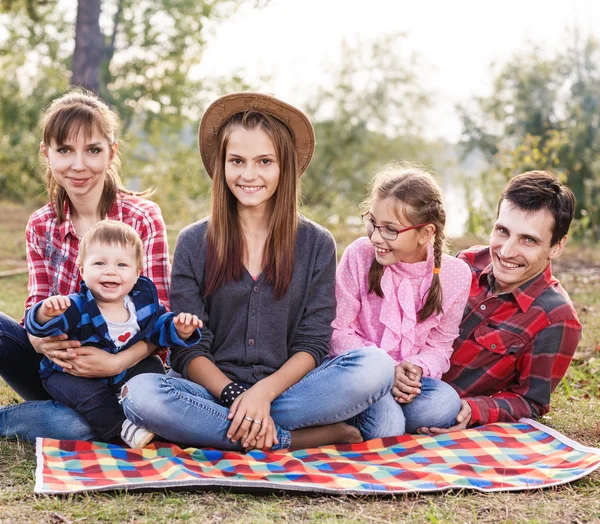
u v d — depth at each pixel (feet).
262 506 7.34
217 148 9.63
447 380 10.60
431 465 8.48
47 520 6.80
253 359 9.46
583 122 42.34
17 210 44.45
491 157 55.83
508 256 10.00
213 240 9.48
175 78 74.49
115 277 8.96
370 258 10.32
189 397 8.64
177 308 9.52
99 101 10.18
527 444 9.24
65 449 8.52
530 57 49.70
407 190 9.52
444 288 10.15
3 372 9.47
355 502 7.51
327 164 80.02
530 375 10.27
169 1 71.87
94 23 47.29
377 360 8.98
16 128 59.67
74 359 8.83
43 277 10.07
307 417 8.95
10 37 75.05
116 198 10.35
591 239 36.37
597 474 8.32
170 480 7.52
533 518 7.19
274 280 9.46
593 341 15.10
